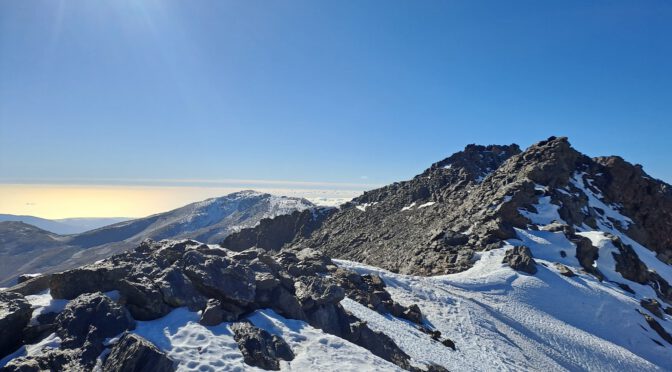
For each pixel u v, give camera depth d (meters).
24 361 17.33
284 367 20.08
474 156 173.38
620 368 43.91
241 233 192.50
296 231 184.12
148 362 17.83
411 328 36.31
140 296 22.42
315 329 24.95
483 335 41.44
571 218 84.75
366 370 20.80
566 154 113.81
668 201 112.50
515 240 72.81
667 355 49.00
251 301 25.00
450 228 86.31
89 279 23.59
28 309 20.14
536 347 43.19
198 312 23.34
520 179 97.62
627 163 118.25
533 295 55.28
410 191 157.38
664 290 74.31
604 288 60.81
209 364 18.83
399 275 55.16
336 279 42.06
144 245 31.06
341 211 178.38
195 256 26.95
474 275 60.97
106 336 19.91
